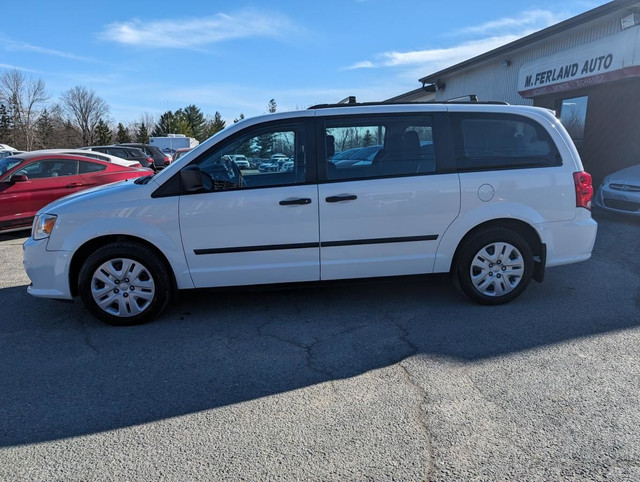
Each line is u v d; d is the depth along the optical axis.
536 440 2.53
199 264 4.20
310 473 2.34
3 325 4.38
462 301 4.68
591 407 2.81
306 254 4.24
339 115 4.28
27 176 8.52
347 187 4.18
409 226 4.29
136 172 9.88
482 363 3.40
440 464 2.37
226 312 4.56
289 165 4.21
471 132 4.39
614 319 4.12
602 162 10.77
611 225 8.04
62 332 4.19
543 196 4.37
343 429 2.69
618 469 2.30
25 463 2.48
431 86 19.03
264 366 3.47
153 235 4.11
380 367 3.40
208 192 4.14
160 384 3.26
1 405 3.03
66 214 4.11
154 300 4.23
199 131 91.12
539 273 4.50
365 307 4.60
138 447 2.59
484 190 4.30
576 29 11.24
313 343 3.84
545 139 4.45
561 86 10.45
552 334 3.85
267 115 4.27
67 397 3.11
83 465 2.46
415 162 4.30
